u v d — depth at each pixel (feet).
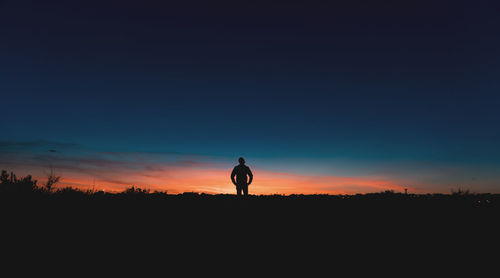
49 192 35.29
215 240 23.77
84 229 24.47
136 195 39.22
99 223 26.11
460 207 33.42
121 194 39.68
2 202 28.78
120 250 21.16
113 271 18.11
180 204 34.94
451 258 20.45
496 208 32.32
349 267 19.31
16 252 19.71
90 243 21.94
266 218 29.84
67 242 21.81
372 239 24.21
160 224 27.04
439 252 21.48
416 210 32.71
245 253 21.47
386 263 19.89
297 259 20.56
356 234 25.35
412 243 23.25
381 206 34.86
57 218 26.25
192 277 17.70
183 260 20.07
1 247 20.20
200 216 30.01
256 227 27.04
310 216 30.73
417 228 26.61
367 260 20.35
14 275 16.97
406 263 19.88
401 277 17.95
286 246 22.79
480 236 24.30
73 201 32.37
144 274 17.94
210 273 18.31
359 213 31.86
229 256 20.89
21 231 22.88
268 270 18.89
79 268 18.28
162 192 43.68
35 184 35.91
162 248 21.88
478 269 18.83
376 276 18.04
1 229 22.91
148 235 24.23
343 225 27.73
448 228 26.35
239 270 18.84
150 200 36.40
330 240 24.03
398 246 22.72
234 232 25.67
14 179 34.96
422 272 18.57
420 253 21.42
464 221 28.12
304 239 24.25
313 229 26.63
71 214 27.73
